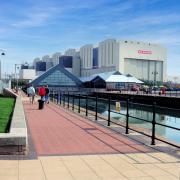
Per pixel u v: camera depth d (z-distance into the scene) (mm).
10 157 9203
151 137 11812
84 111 26094
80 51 177250
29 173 7793
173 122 32375
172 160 9180
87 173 7891
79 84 114062
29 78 145625
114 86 108438
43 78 109750
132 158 9414
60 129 15375
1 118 18531
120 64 148750
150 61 159875
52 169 8172
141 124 28547
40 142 11852
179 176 7668
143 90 94812
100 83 111062
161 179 7445
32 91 37250
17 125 11586
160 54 162125
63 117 21125
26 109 27953
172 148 10898
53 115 22547
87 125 16969
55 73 111250
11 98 44906
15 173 7773
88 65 168625
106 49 155250
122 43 149875
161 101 59094
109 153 10078
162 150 10555
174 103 55250
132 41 153625
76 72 175500
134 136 13430
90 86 113688
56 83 111312
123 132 14539
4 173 7758
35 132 14328
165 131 24266
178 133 23078
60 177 7539
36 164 8594
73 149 10633
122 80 108750
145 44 157250
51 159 9180
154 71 161000
